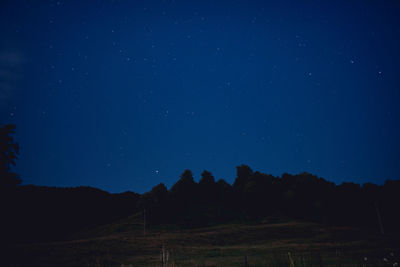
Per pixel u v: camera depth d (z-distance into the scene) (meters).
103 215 132.62
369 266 19.61
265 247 49.81
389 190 98.88
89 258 39.34
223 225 94.50
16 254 41.47
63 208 129.88
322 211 103.44
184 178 128.25
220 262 29.84
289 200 112.31
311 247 46.59
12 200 63.75
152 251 47.38
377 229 80.88
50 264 35.88
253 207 112.94
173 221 100.56
